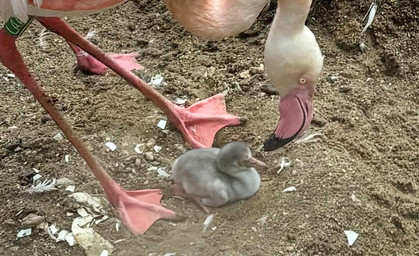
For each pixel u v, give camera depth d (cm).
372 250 142
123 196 148
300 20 140
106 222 147
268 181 151
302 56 142
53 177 153
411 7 178
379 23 178
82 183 152
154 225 146
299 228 142
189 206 149
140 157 158
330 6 182
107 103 168
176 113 161
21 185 153
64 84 174
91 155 148
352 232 143
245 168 145
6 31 143
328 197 146
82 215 147
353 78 172
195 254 141
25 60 179
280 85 146
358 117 164
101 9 144
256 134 160
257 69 173
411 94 170
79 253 143
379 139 161
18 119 167
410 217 148
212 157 147
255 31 182
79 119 165
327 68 174
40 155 158
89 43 158
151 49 181
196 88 173
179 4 145
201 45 181
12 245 144
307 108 146
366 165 155
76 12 143
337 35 179
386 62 174
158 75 175
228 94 170
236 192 146
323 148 155
